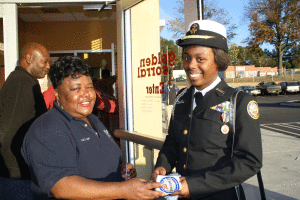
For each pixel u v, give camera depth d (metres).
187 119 1.27
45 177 1.01
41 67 2.11
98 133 1.32
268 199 3.00
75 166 1.10
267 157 4.74
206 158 1.16
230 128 1.13
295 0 27.98
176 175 1.13
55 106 1.23
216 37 1.14
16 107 1.76
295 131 7.42
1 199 1.77
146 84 2.61
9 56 3.06
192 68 1.18
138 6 2.67
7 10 3.03
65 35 6.43
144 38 2.62
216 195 1.19
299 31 29.38
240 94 1.16
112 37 6.48
